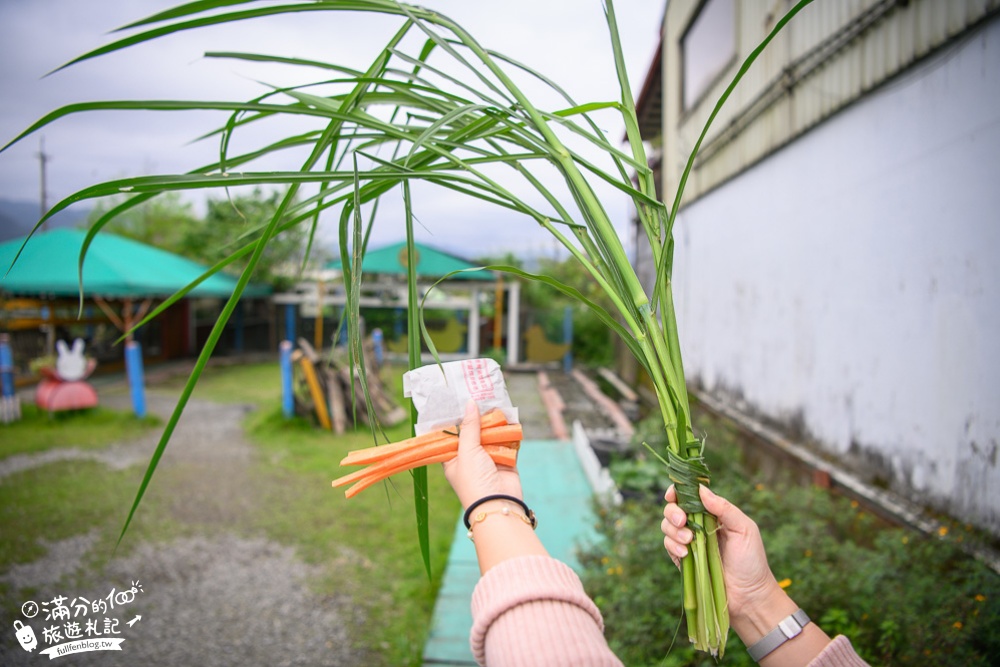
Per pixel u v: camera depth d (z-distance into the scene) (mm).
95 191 700
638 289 864
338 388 7238
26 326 10648
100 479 5355
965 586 1812
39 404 7699
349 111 889
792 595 1933
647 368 895
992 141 2189
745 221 4699
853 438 3125
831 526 2979
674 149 6750
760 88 4340
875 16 2908
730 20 5004
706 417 5184
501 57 920
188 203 20453
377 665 2764
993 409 2186
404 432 7172
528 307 14328
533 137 913
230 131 885
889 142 2834
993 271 2186
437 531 4133
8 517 4465
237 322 15500
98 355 12914
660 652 1994
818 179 3523
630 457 4867
